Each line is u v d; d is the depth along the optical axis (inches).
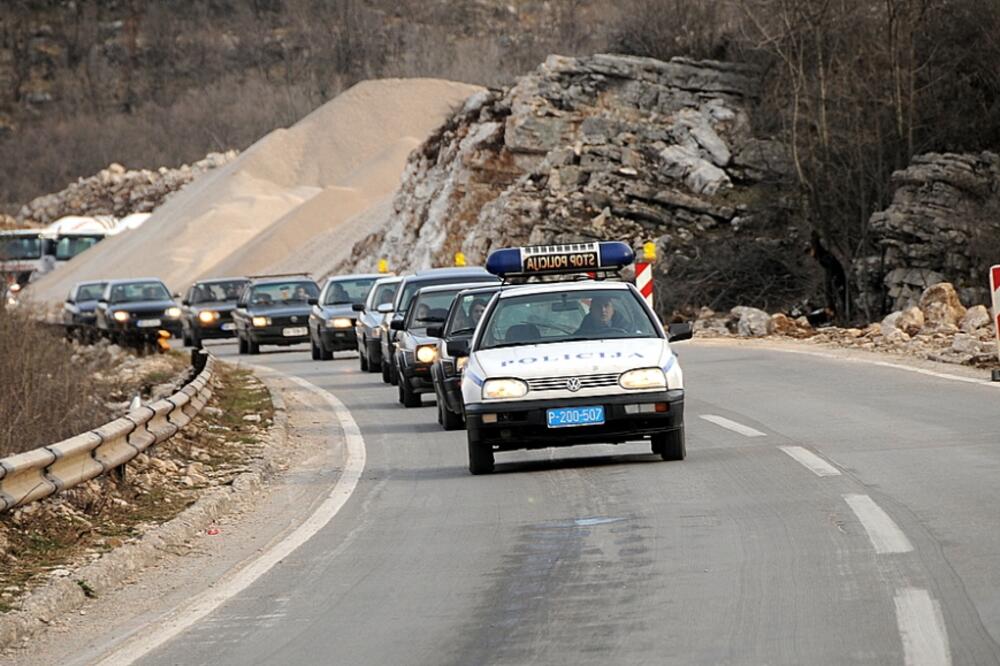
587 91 6476.4
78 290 6171.3
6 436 2696.9
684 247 5492.1
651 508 1379.2
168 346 4859.7
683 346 3846.0
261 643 971.9
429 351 2630.4
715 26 6850.4
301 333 4707.2
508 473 1716.3
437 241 6766.7
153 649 983.0
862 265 4909.0
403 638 951.0
